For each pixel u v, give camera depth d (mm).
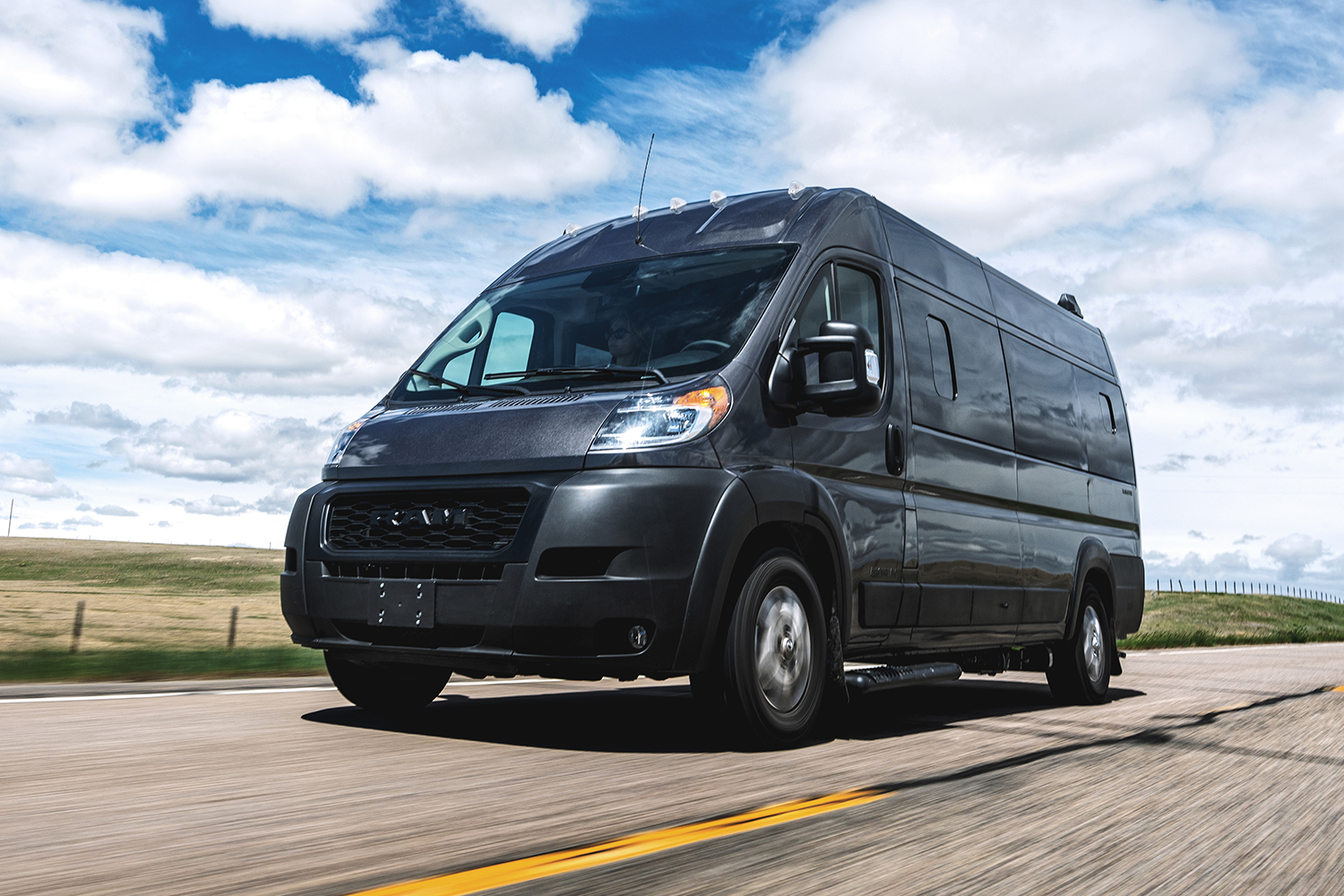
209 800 3299
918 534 5676
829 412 4891
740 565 4543
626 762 4164
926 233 6449
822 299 5262
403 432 4895
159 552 84000
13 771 3738
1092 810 3455
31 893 2295
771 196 5715
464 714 5637
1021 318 7430
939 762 4375
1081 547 7648
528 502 4340
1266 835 3191
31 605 36500
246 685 6773
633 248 5676
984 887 2510
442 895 2307
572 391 4812
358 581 4652
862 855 2752
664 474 4328
